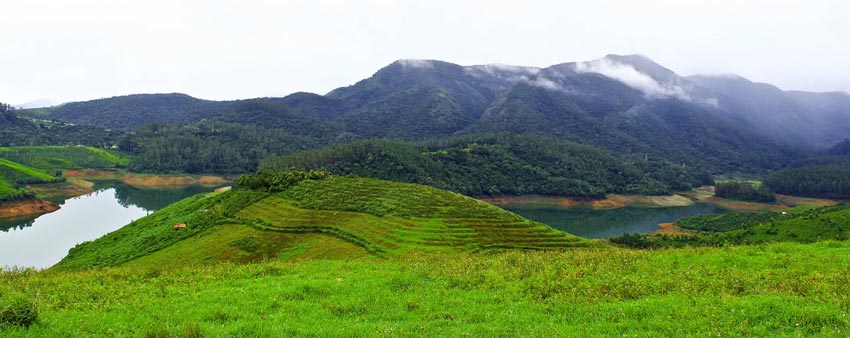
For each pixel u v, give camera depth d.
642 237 112.88
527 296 18.28
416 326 14.65
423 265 25.66
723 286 18.78
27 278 24.30
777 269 21.45
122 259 74.75
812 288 17.69
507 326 14.52
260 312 16.45
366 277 22.56
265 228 81.31
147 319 15.55
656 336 13.27
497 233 76.31
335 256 68.19
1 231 131.38
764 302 15.69
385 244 70.88
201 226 86.25
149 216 106.06
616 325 14.34
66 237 124.81
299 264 27.47
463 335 13.66
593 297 17.64
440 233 74.31
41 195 188.75
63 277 24.62
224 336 13.45
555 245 73.94
